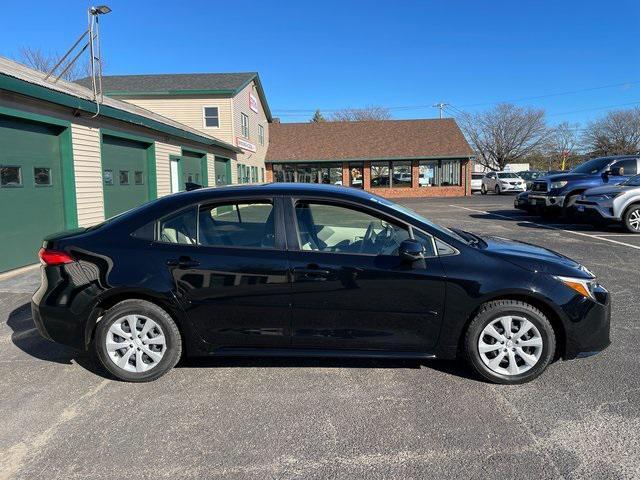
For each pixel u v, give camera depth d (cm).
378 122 3831
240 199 387
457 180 3538
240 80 2725
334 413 330
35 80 897
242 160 2758
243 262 371
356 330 372
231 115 2530
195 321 375
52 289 376
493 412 328
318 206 387
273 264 370
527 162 6469
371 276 365
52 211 912
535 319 361
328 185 426
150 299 376
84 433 307
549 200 1509
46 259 381
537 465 270
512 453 282
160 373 379
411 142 3584
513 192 3647
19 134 819
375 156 3497
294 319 372
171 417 326
